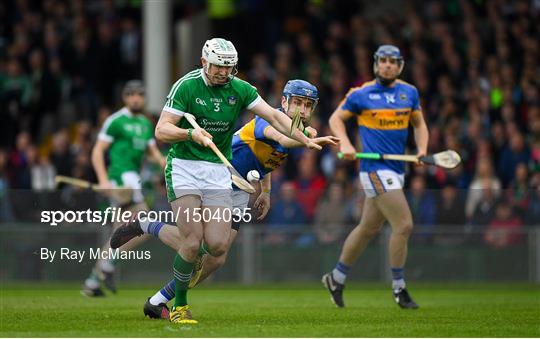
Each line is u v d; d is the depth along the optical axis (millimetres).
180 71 68562
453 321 28656
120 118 41594
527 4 65250
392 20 66062
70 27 72625
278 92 62562
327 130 59062
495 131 56562
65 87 69500
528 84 60031
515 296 42344
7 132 66938
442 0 68750
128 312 31672
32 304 35781
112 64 68875
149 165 53469
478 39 63156
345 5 69125
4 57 71375
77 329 25594
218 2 74312
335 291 35469
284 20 74250
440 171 54375
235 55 26266
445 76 61250
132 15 73250
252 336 23891
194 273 28156
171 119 26547
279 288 50000
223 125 27125
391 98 35094
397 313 32000
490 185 53469
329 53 66000
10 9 73750
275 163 30656
